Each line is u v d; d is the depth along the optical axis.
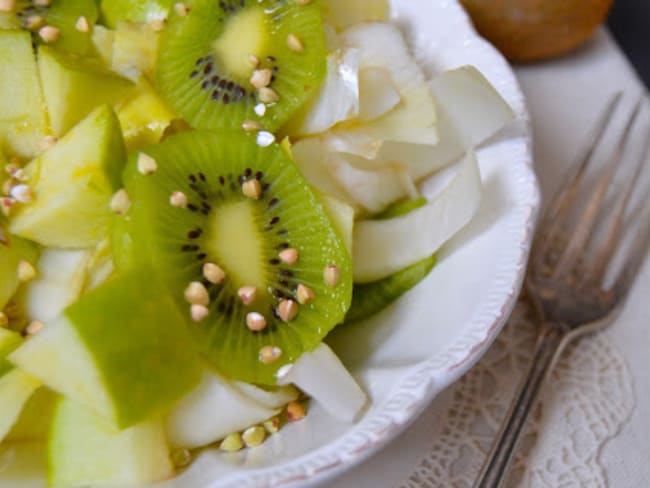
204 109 0.24
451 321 0.23
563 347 0.26
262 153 0.23
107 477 0.20
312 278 0.22
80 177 0.21
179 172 0.22
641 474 0.25
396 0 0.29
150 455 0.20
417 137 0.25
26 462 0.21
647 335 0.27
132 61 0.25
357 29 0.26
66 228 0.22
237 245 0.22
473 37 0.28
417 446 0.24
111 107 0.22
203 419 0.21
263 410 0.22
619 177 0.31
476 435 0.25
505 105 0.26
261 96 0.24
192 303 0.21
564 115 0.33
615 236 0.29
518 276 0.23
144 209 0.21
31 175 0.22
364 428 0.21
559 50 0.34
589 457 0.25
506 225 0.24
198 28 0.25
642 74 0.37
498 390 0.26
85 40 0.25
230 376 0.21
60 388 0.20
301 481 0.20
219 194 0.22
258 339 0.21
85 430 0.20
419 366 0.22
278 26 0.25
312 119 0.24
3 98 0.23
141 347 0.20
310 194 0.22
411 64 0.26
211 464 0.21
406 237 0.24
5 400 0.20
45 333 0.19
